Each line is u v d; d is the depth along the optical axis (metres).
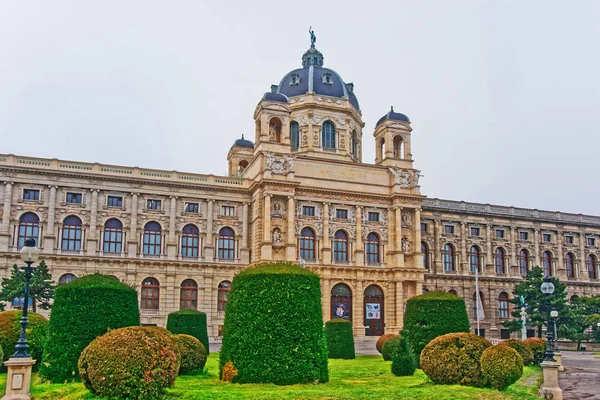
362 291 87.25
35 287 63.94
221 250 85.12
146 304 79.75
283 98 88.19
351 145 100.19
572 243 112.88
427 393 26.88
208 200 85.06
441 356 31.59
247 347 31.47
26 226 76.31
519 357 30.78
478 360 30.94
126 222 80.62
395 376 37.22
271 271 33.03
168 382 25.30
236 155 105.56
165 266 81.06
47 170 77.38
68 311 32.12
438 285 100.00
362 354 63.84
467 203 105.50
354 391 26.73
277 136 92.50
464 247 103.12
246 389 28.59
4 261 73.69
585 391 35.69
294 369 31.19
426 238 100.88
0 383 31.25
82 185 79.25
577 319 87.56
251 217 86.94
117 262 78.88
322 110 97.44
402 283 88.62
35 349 37.22
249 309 32.16
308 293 33.00
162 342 25.61
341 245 88.69
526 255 108.50
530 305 89.81
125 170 81.62
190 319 53.38
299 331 31.94
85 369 25.39
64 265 76.56
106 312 32.50
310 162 88.25
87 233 78.44
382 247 90.31
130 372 24.23
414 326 43.38
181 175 84.56
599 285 112.88
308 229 87.12
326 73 101.06
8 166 75.69
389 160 93.38
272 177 83.56
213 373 37.22
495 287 103.94
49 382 31.14
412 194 91.44
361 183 90.50
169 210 83.06
